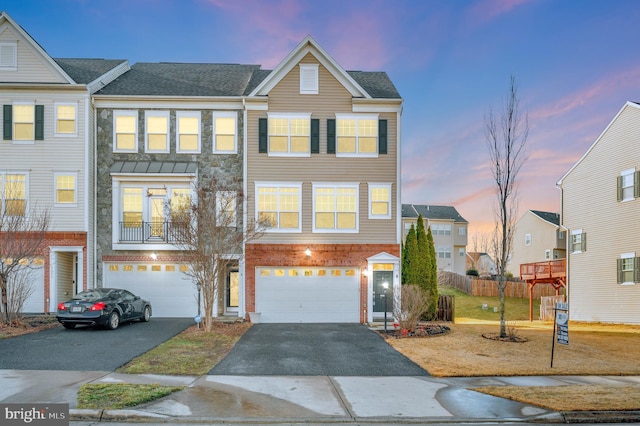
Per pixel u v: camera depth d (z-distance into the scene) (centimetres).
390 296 1798
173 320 1853
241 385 924
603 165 2330
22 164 1958
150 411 751
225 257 1798
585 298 2427
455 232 5247
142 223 1977
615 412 784
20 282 1670
